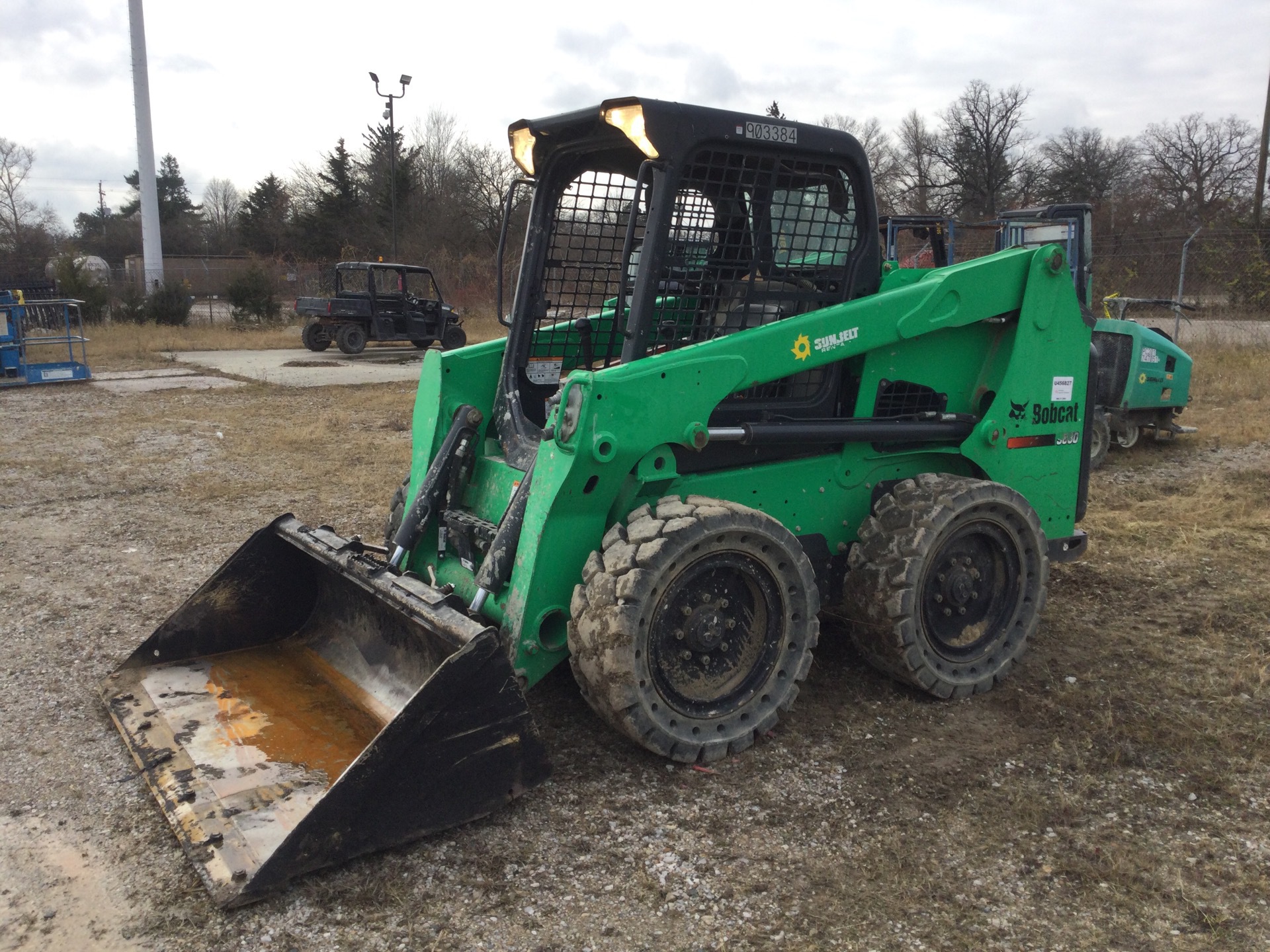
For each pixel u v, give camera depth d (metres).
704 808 3.13
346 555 3.59
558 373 4.23
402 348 22.66
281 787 3.01
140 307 27.17
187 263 40.72
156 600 5.10
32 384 14.91
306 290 34.81
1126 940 2.53
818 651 4.39
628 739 3.54
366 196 44.62
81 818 3.04
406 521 3.83
